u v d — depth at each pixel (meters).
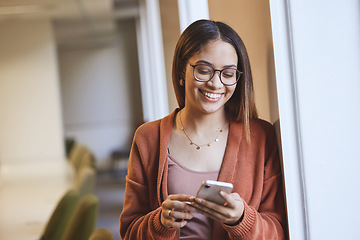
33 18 7.76
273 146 1.39
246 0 1.40
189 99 1.33
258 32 1.39
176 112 1.45
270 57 1.33
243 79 1.34
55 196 4.11
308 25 1.26
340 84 1.26
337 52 1.26
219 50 1.28
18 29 7.82
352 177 1.28
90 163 4.91
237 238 1.24
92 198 2.56
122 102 11.81
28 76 7.82
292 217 1.32
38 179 5.21
